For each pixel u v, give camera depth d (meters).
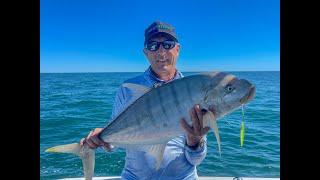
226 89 0.73
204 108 0.73
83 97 5.56
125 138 0.79
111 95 5.92
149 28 0.94
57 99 5.29
